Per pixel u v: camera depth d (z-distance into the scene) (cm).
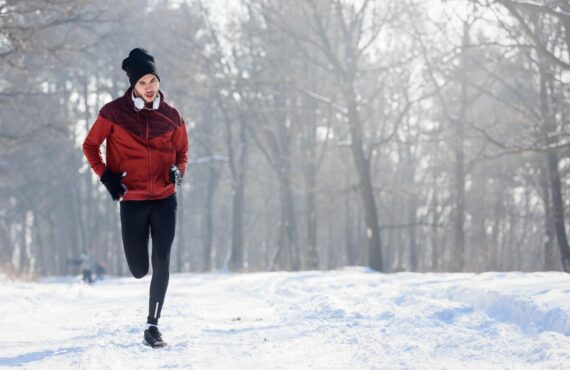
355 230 17838
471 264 6366
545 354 1234
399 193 8869
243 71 10206
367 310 2097
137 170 1526
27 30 5534
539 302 1580
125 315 2355
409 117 10431
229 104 10875
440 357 1298
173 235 1570
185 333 1734
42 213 15912
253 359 1352
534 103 7238
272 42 8725
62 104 11819
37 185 14850
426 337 1525
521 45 4584
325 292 2906
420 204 14088
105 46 10919
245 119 10562
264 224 19662
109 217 16975
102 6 6656
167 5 10650
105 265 16288
